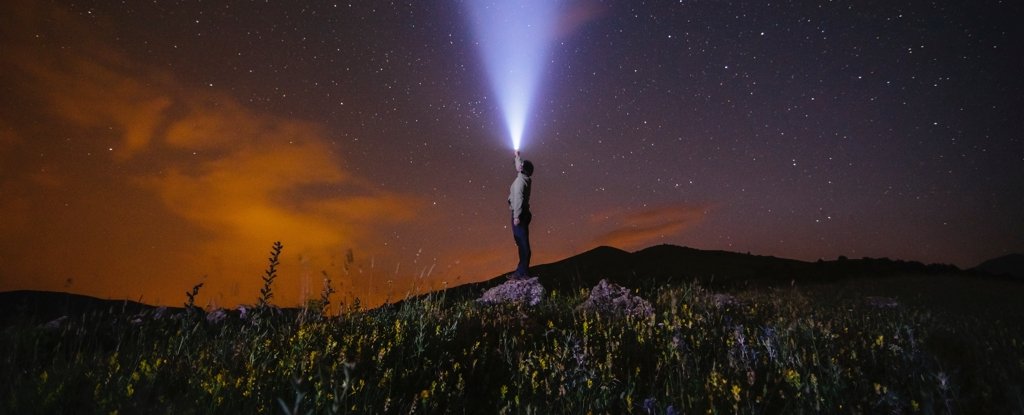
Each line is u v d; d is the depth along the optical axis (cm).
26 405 249
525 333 456
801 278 1245
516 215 811
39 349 342
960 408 290
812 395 300
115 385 274
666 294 678
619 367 377
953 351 426
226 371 299
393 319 484
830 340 419
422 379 350
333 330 423
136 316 438
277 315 468
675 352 371
